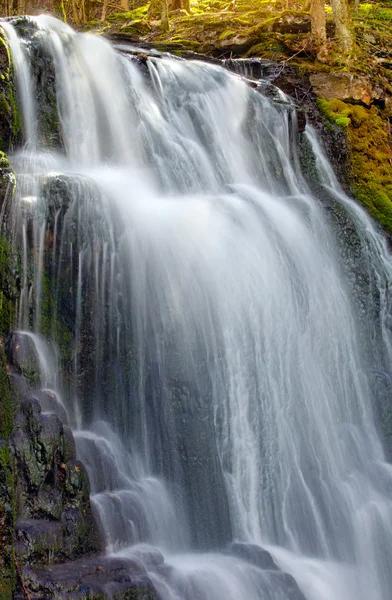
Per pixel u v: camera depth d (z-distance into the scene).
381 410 11.01
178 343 8.56
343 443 10.16
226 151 12.35
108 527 6.88
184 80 12.41
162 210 9.38
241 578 7.07
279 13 18.83
